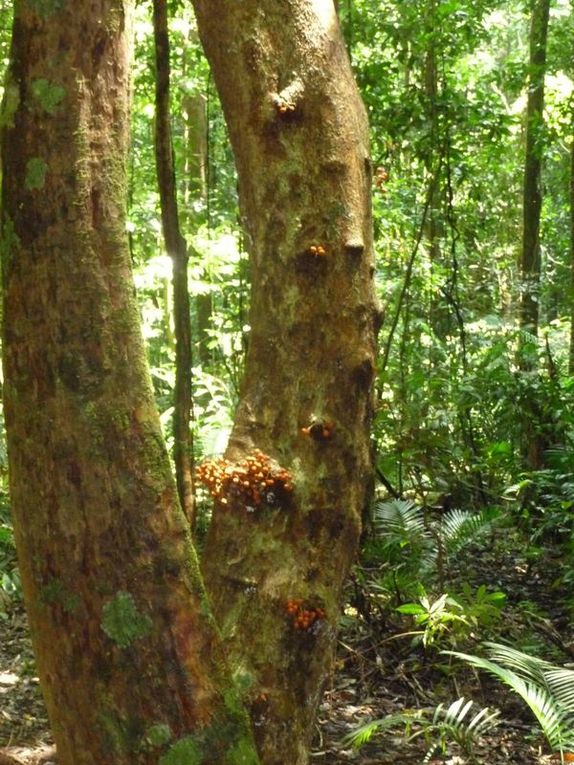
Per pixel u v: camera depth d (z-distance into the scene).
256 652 2.60
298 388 2.71
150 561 2.19
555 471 8.12
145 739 2.17
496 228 13.87
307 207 2.75
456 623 5.12
